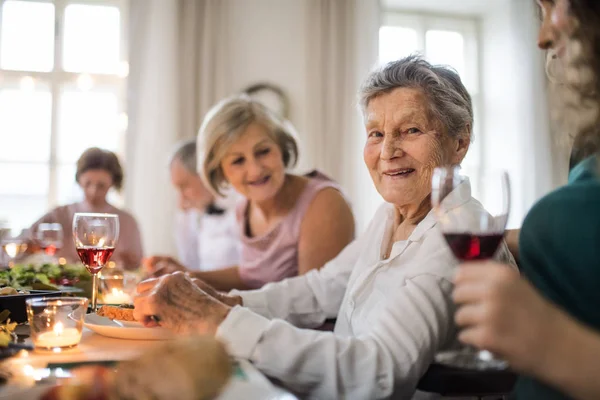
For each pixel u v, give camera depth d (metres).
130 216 2.95
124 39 4.41
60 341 0.86
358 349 0.86
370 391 0.85
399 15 5.01
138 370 0.52
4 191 4.34
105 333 0.98
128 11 4.21
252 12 4.43
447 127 1.10
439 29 5.09
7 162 4.35
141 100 4.14
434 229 1.00
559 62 0.69
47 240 2.08
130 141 4.11
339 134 4.36
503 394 0.81
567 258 0.62
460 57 5.15
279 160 1.77
